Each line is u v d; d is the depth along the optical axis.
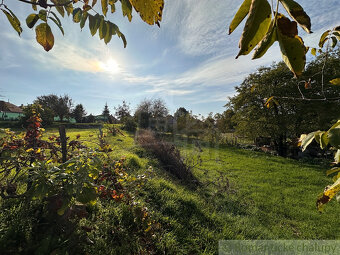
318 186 5.65
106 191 2.07
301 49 0.27
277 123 10.73
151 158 5.43
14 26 0.65
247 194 4.68
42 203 1.93
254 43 0.29
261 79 11.46
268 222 3.45
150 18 0.44
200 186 4.68
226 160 7.97
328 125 8.07
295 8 0.26
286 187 5.41
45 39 0.71
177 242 2.34
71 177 1.30
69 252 1.56
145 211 2.36
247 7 0.30
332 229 3.27
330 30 0.64
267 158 9.73
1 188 1.67
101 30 0.79
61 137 2.37
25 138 2.19
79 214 1.72
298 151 10.93
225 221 3.11
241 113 13.06
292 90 9.16
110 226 2.21
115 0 0.82
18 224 1.69
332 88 5.49
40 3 0.66
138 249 2.02
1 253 1.45
